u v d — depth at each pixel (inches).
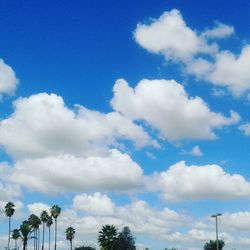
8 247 6530.5
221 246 5447.8
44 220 7042.3
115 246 5009.8
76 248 7037.4
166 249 5625.0
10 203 6624.0
